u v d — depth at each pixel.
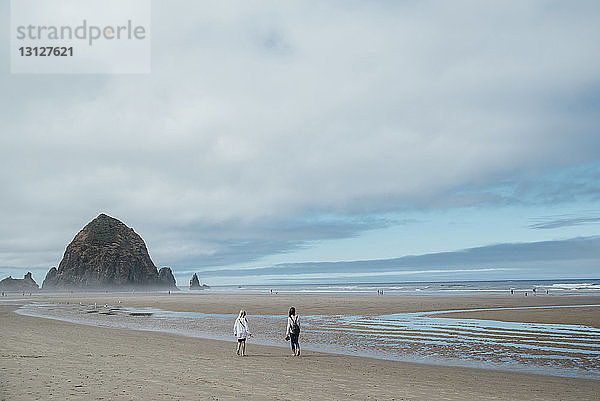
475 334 27.75
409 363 19.00
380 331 29.89
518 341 24.78
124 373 14.78
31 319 41.12
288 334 20.88
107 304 71.62
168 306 60.31
